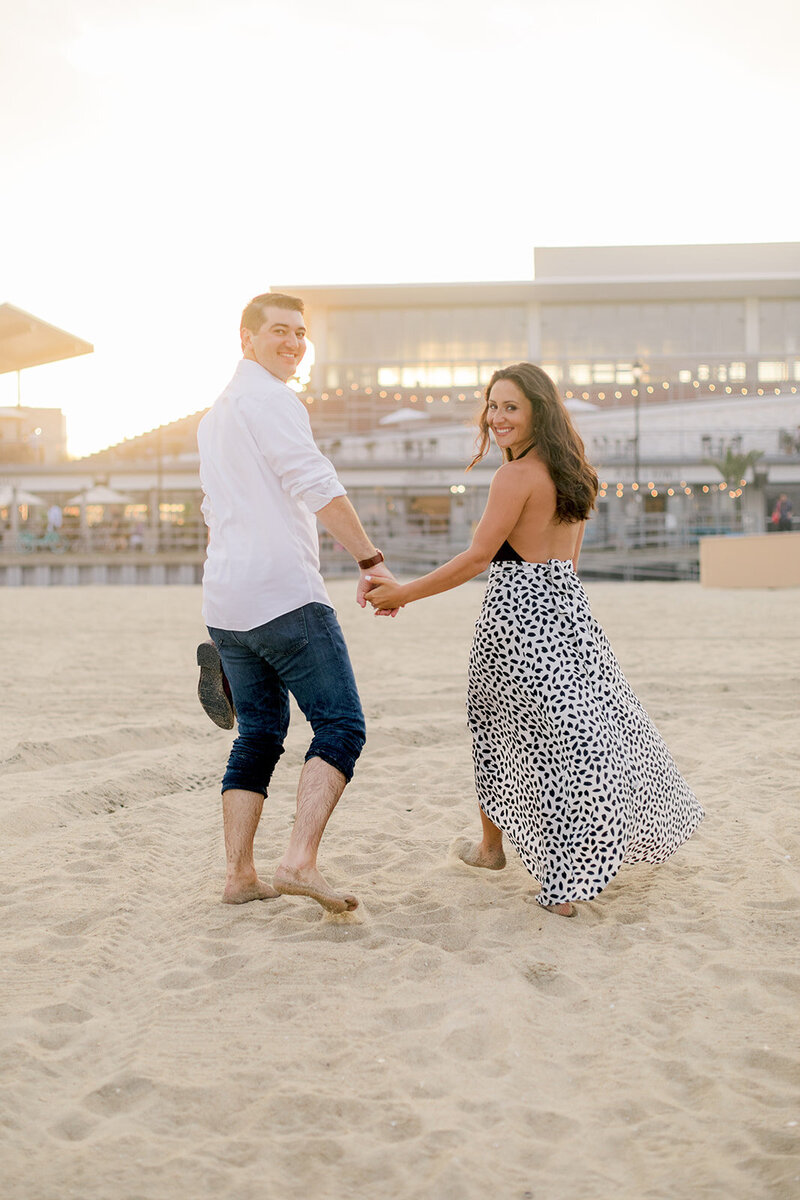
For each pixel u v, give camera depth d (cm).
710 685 709
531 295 4125
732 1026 218
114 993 244
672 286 4075
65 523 3722
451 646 1057
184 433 4081
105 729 570
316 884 271
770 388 4062
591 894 277
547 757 282
